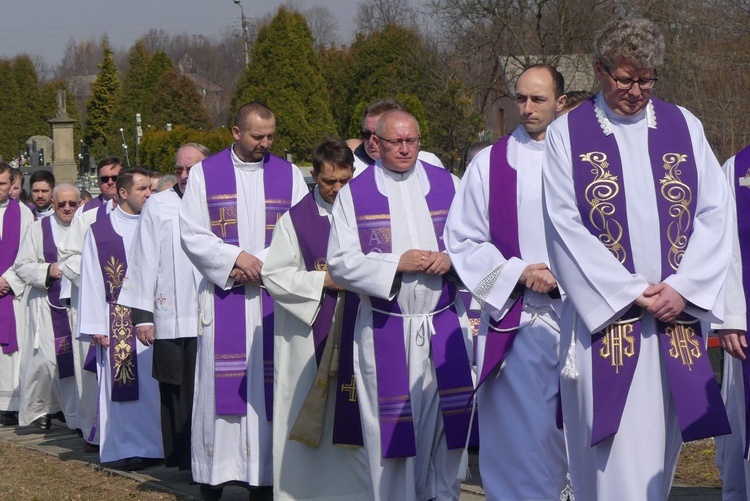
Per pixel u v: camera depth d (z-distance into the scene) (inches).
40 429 414.9
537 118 209.6
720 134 899.4
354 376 233.1
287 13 1782.7
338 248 223.9
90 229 341.4
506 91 1321.4
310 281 241.4
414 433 219.8
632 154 177.3
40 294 402.6
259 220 271.4
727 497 234.8
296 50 1766.7
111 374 331.0
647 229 173.9
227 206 269.7
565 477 202.7
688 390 171.8
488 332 205.3
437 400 222.2
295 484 247.0
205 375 268.8
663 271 173.0
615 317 173.3
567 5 1248.8
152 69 2603.3
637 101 173.0
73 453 359.3
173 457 307.0
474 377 241.3
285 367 249.9
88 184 1498.5
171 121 2516.0
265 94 1768.0
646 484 173.8
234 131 273.4
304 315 242.1
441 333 221.5
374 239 224.1
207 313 268.8
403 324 220.5
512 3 1285.7
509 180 210.2
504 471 205.2
